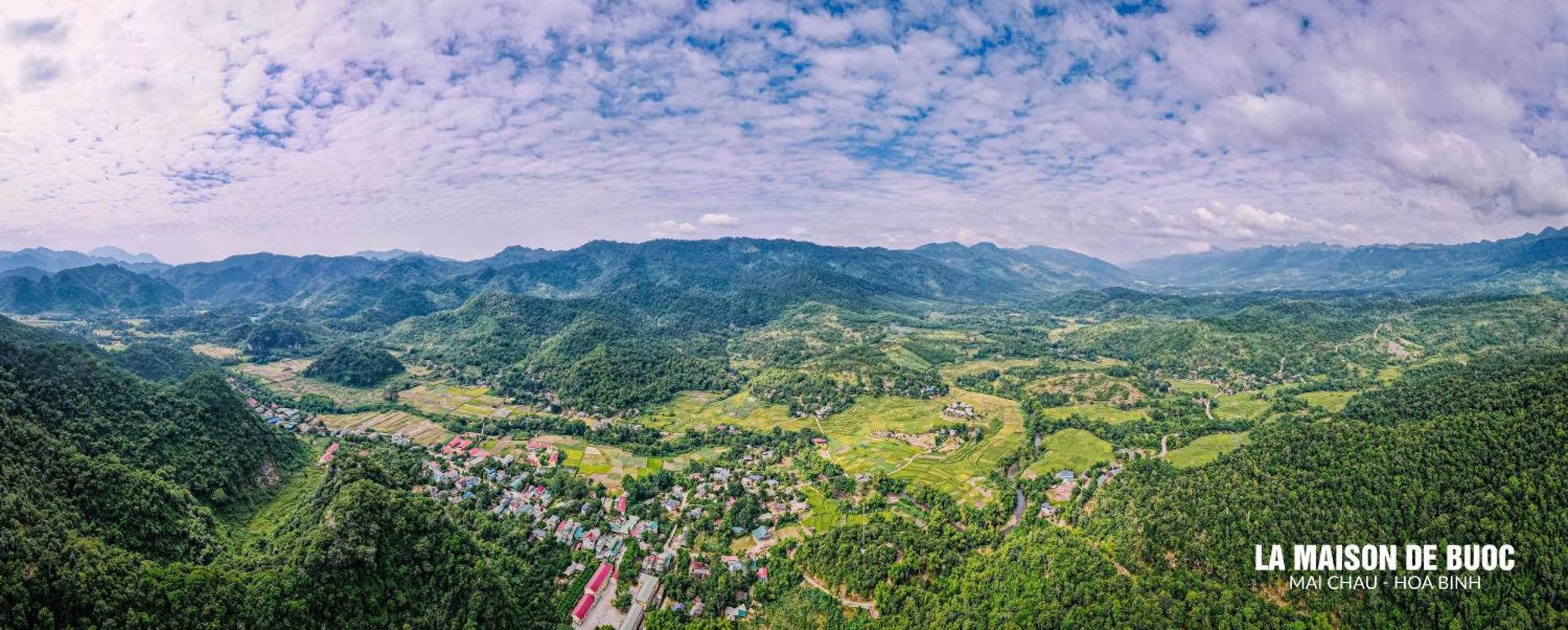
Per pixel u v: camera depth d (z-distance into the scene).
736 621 148.12
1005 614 139.12
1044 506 198.62
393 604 125.00
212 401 193.88
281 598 114.81
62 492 123.94
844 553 165.88
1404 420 188.12
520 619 140.25
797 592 157.75
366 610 121.88
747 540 181.75
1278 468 167.62
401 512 138.75
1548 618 115.25
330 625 116.88
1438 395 199.00
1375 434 169.00
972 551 172.75
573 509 191.12
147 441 165.38
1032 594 144.75
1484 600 121.12
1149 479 195.50
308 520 148.00
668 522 189.62
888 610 148.25
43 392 162.00
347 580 122.12
